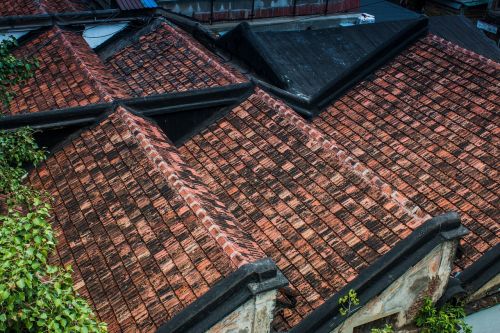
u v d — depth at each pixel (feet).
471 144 51.39
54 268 27.53
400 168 51.21
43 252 27.02
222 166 49.93
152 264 36.50
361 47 75.20
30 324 25.96
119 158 45.75
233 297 32.14
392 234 39.91
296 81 67.10
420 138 53.52
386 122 56.34
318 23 89.30
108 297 35.68
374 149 53.93
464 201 46.78
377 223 41.11
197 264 35.32
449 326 37.83
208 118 54.80
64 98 53.67
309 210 44.04
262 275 32.22
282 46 71.92
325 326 36.24
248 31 66.85
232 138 52.29
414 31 63.36
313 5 87.81
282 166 48.24
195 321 31.86
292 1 85.81
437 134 53.36
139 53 65.87
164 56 64.34
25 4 71.51
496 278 42.32
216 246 35.91
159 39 67.31
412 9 126.31
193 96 53.01
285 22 86.33
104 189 43.62
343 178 45.52
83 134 49.60
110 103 50.42
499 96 54.85
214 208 40.24
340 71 70.79
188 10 79.92
